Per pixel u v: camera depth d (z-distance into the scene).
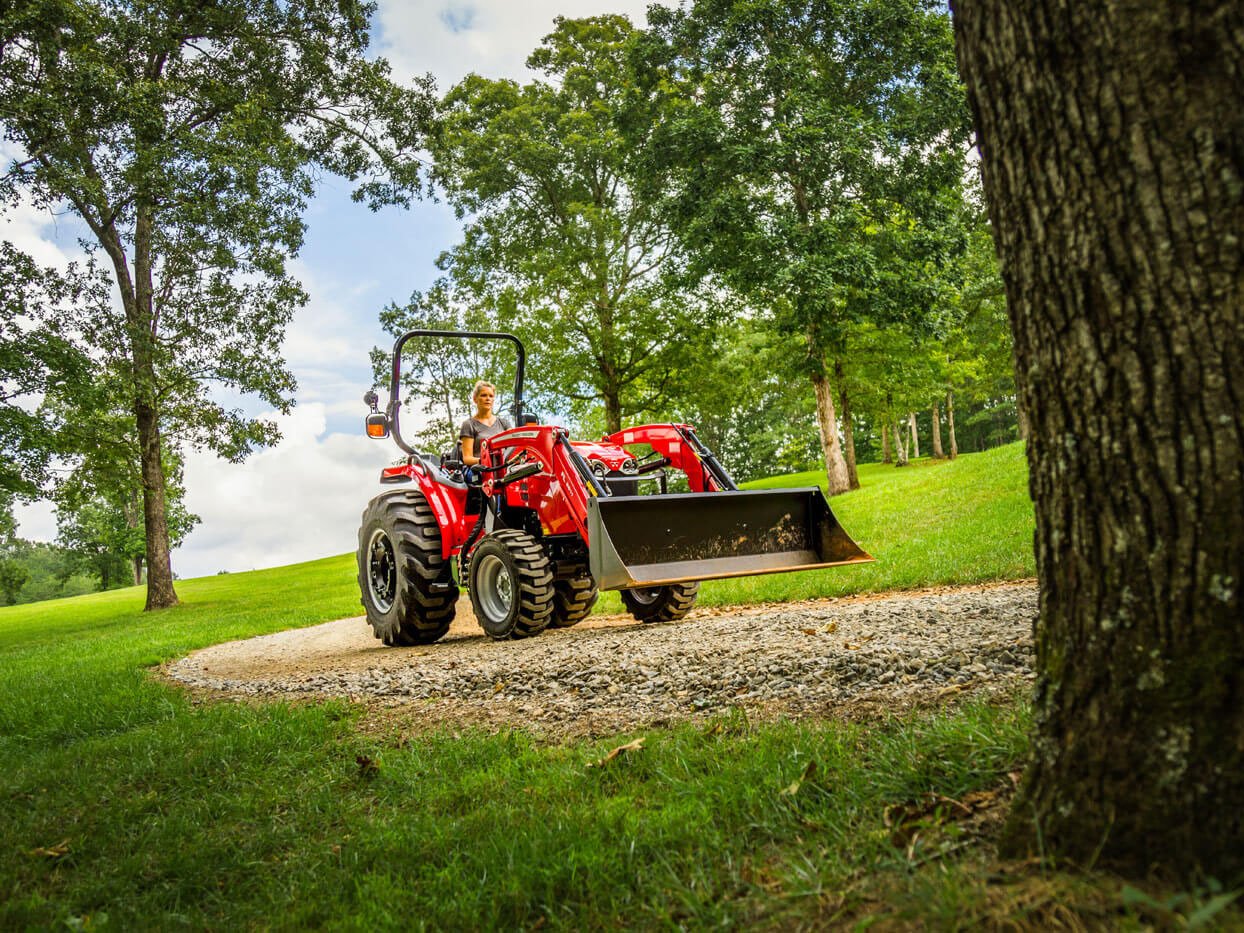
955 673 3.73
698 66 23.75
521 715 4.18
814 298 20.97
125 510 58.44
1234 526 1.62
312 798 3.14
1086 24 1.74
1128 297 1.72
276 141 20.61
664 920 1.91
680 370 27.70
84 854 2.82
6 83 16.94
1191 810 1.60
